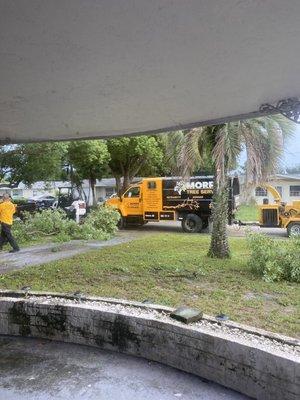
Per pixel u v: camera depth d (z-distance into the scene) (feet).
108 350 15.30
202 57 10.37
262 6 7.95
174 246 39.75
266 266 24.81
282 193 95.91
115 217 50.21
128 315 14.89
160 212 57.31
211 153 32.22
